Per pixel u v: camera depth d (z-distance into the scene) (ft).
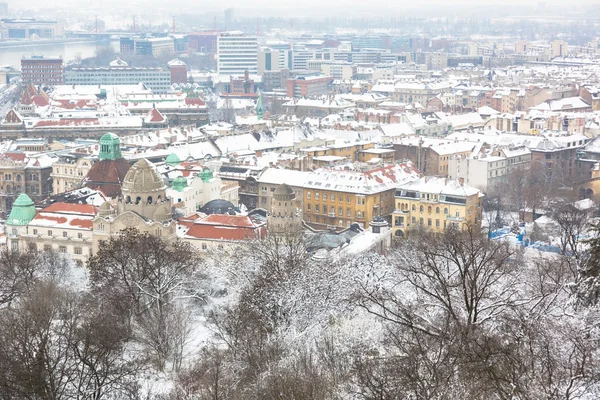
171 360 626.64
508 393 347.77
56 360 531.50
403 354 427.74
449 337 398.42
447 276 540.11
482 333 389.60
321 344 528.63
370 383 382.42
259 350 539.29
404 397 370.73
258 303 601.62
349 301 520.01
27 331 564.30
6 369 503.61
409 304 497.05
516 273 573.74
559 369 356.79
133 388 544.21
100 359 562.25
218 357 534.37
